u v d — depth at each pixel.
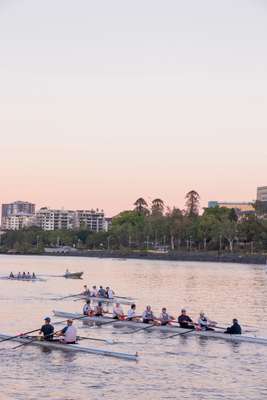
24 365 37.91
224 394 32.81
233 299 85.75
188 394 32.66
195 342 46.50
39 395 31.84
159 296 89.44
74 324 54.81
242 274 154.38
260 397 32.44
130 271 164.75
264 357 41.53
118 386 33.81
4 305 70.38
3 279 118.56
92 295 79.50
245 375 36.75
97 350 41.38
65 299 79.38
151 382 34.75
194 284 116.69
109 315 58.62
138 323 53.06
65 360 39.31
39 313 62.66
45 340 43.62
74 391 32.69
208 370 37.75
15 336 44.50
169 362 39.62
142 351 42.94
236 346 45.09
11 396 31.55
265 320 62.59
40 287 101.19
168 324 51.88
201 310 71.56
